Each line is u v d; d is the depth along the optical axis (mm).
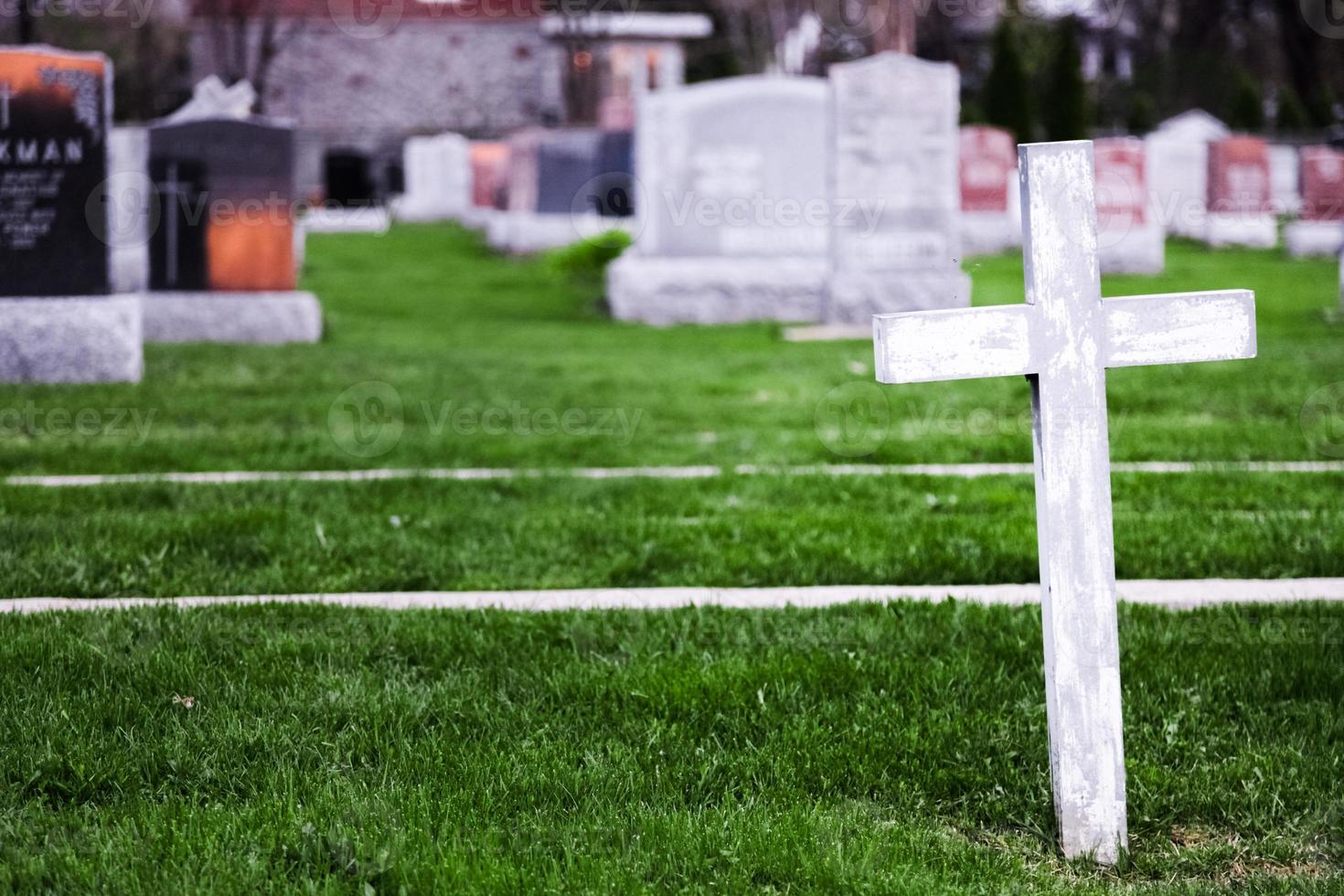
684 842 3750
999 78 33781
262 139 16344
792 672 4988
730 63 42438
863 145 17062
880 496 8156
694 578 6438
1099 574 3725
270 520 7324
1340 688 4945
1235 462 9086
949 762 4371
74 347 12453
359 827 3801
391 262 26594
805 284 18672
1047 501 3717
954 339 3660
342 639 5379
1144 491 8164
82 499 7812
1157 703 4801
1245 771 4320
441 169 41125
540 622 5633
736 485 8477
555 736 4559
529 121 45438
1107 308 3684
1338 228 24688
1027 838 3984
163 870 3527
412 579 6395
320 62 44375
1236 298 3725
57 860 3566
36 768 4148
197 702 4723
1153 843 3975
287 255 16516
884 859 3697
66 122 12398
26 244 12406
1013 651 5258
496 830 3814
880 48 30906
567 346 15984
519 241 27453
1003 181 26703
